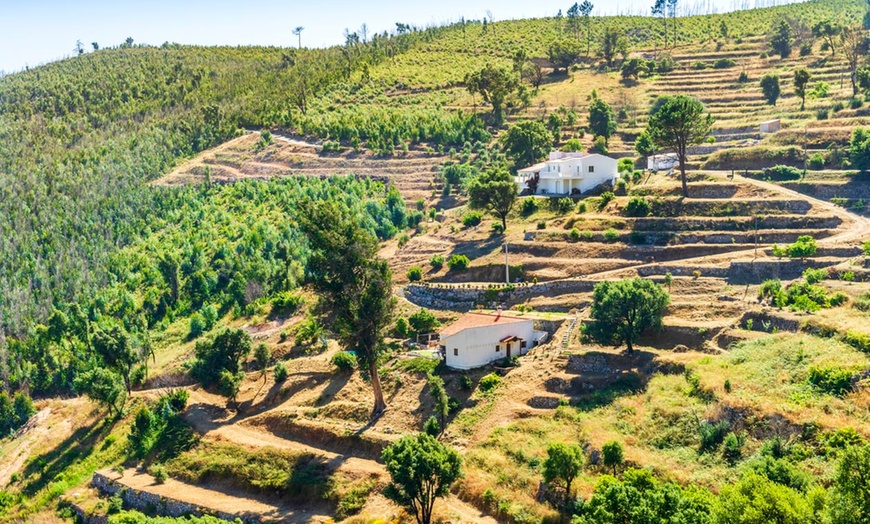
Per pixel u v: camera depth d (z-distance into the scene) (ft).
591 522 210.38
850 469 174.91
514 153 611.88
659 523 201.77
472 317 367.66
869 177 467.11
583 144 654.53
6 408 444.96
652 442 269.23
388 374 357.61
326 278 341.00
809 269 362.53
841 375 261.03
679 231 430.61
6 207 647.97
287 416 352.28
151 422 374.43
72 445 394.73
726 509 187.42
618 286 330.13
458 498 273.13
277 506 298.76
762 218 426.92
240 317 477.77
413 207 608.19
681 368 304.71
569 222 460.55
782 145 546.26
